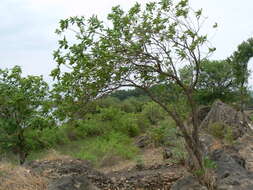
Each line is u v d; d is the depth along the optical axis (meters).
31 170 8.34
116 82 5.48
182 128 6.01
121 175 10.65
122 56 5.34
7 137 12.85
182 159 10.54
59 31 5.18
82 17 5.16
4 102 12.53
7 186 6.84
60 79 5.27
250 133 14.27
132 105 30.09
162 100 6.35
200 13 5.64
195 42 5.59
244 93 23.22
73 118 5.59
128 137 20.70
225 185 6.04
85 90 5.39
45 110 5.48
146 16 5.58
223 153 7.56
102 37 5.26
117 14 5.54
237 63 21.67
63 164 11.24
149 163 11.87
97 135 20.89
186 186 6.09
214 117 15.46
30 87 12.66
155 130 13.84
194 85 5.95
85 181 6.41
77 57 5.12
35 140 13.61
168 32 5.59
